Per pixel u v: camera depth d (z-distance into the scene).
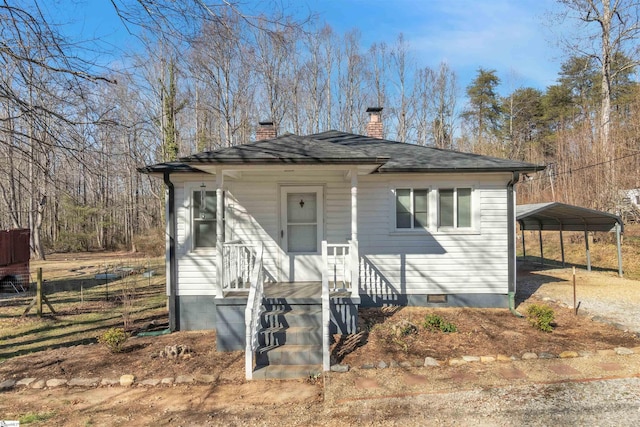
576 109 35.44
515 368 5.44
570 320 7.73
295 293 7.20
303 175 8.53
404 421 4.15
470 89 43.81
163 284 14.43
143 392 5.13
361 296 8.61
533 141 37.78
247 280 7.96
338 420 4.23
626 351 5.89
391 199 8.62
